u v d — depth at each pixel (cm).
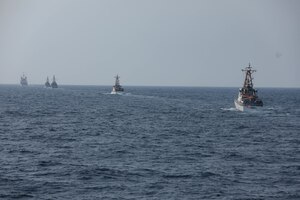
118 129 14638
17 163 8719
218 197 6644
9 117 18238
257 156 9825
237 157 9675
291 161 9294
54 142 11531
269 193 6869
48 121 16900
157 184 7288
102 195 6669
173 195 6719
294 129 15312
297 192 6938
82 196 6600
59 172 8000
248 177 7806
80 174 7856
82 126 15375
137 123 16712
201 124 16562
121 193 6788
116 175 7825
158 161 9131
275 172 8225
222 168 8500
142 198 6562
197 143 11706
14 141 11625
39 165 8556
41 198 6481
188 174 7962
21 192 6744
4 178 7519
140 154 9900
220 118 19150
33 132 13525
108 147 10788
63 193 6731
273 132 14388
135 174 7919
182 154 9969
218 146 11250
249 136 13338
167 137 12838
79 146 10912
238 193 6844
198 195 6731
